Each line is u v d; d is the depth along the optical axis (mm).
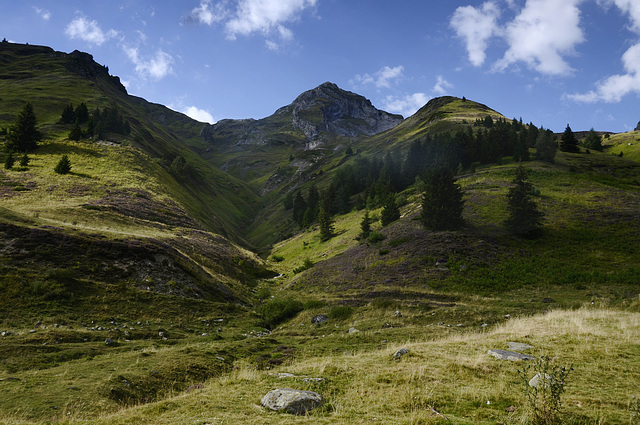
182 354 22266
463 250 51031
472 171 97625
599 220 57938
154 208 74438
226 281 53969
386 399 10234
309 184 180875
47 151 93750
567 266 44906
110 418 9906
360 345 23922
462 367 13133
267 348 26375
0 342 22797
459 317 31953
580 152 127562
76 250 39500
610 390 10172
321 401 10133
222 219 126812
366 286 46938
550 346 15695
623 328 18234
